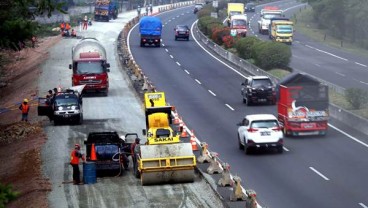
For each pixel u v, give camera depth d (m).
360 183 34.25
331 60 91.50
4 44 29.95
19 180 37.69
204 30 116.75
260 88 57.78
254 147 40.69
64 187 34.91
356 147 42.78
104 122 51.81
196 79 73.31
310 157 40.12
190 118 53.00
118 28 127.19
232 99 61.72
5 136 49.41
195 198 32.16
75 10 158.88
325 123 45.72
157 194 33.00
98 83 62.78
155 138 35.75
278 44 78.81
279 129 41.03
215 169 36.19
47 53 93.75
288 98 45.56
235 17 116.06
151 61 86.75
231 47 96.56
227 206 29.94
